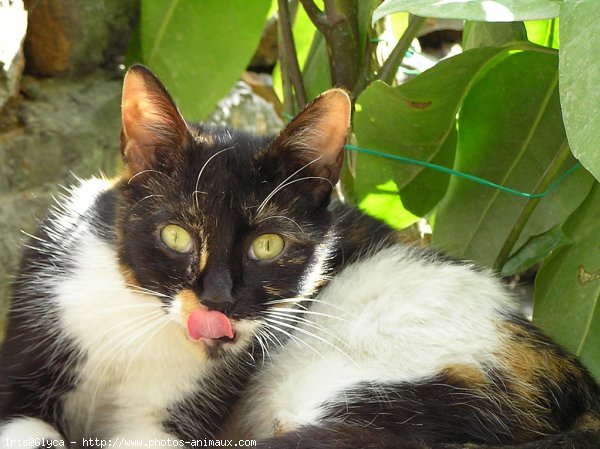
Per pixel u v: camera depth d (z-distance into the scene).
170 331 0.63
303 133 0.63
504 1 0.61
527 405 0.62
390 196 0.74
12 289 0.67
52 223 0.67
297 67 0.76
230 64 0.76
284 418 0.63
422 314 0.65
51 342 0.64
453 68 0.68
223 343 0.62
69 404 0.65
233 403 0.66
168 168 0.62
